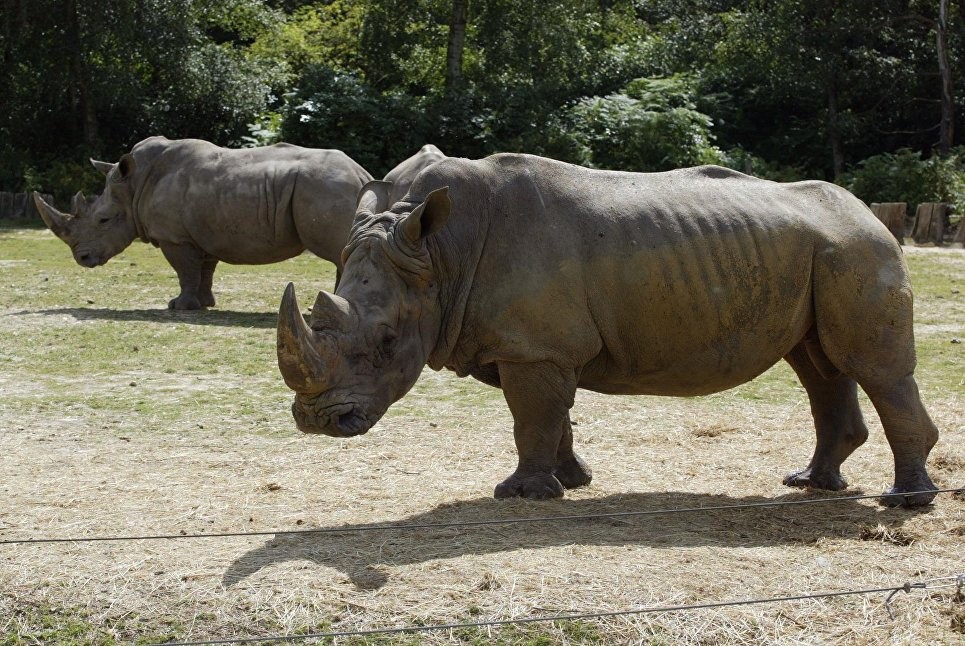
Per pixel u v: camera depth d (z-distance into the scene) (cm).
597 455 852
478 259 670
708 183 716
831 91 4022
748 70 4191
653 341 688
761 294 691
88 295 1664
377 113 3416
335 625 503
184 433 919
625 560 571
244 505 702
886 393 694
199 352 1261
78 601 534
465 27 3778
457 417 988
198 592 535
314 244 1498
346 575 551
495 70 3719
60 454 841
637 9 5216
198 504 702
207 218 1523
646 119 3550
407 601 520
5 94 3650
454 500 710
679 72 4328
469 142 3516
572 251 673
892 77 3978
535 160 698
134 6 3478
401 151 3462
